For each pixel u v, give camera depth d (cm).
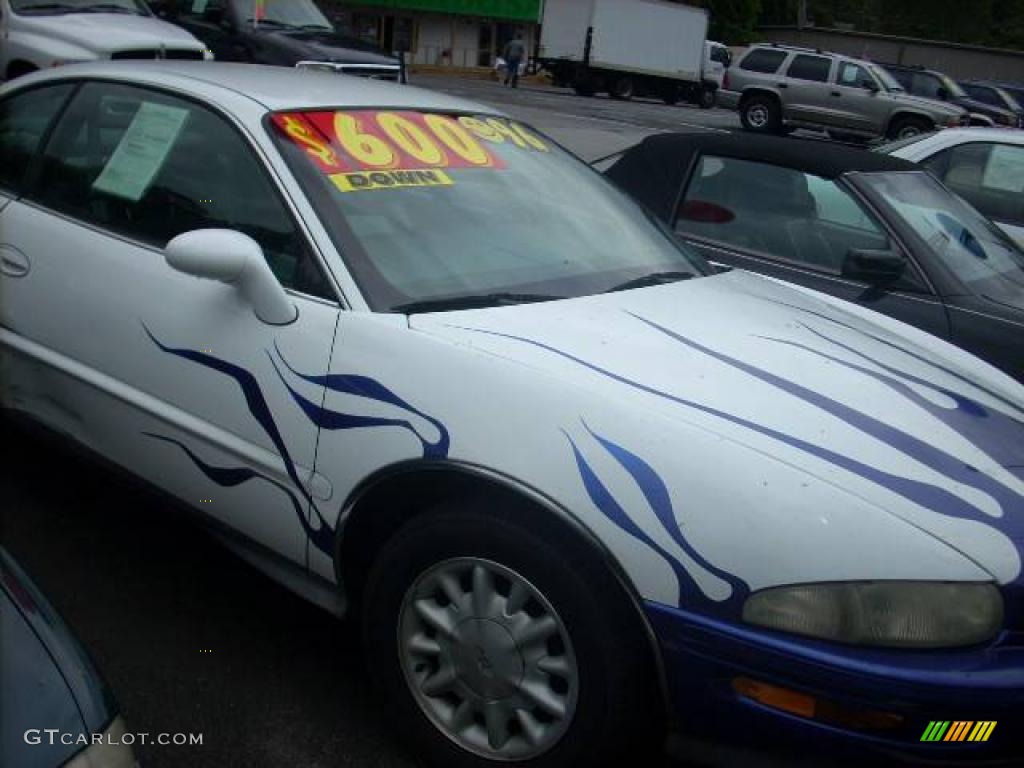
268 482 277
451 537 242
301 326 269
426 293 276
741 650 212
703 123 2667
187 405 295
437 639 252
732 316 296
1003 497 227
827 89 2386
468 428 238
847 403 250
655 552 217
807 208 489
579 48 3297
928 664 206
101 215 335
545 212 332
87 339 325
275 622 321
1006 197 679
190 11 1219
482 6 3841
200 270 267
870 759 208
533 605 236
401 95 354
